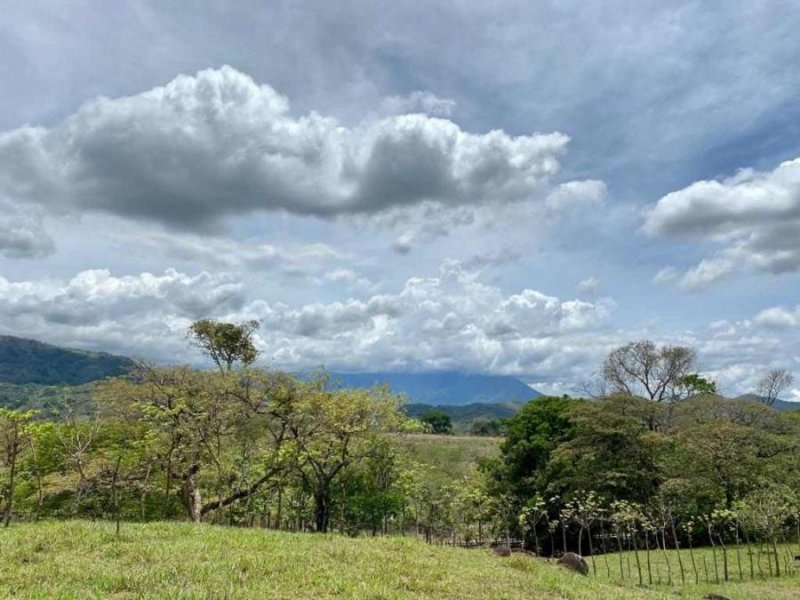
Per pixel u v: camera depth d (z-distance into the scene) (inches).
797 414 1975.9
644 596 628.7
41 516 1363.2
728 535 1596.9
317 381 1380.4
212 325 1766.7
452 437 3036.4
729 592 915.4
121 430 1378.0
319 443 1266.0
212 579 445.4
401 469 1493.6
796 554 1322.6
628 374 2413.9
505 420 2094.0
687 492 1547.7
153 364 1411.2
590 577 807.7
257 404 1347.2
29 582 424.2
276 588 434.6
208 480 1455.5
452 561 647.8
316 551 596.1
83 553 538.6
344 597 428.5
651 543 1669.5
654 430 1884.8
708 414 1898.4
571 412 1813.5
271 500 1540.4
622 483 1579.7
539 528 1776.6
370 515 1444.4
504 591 514.9
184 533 675.4
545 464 1797.5
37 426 1175.6
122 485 1244.5
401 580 503.2
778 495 1314.0
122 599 385.1
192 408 1346.0
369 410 1311.5
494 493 1838.1
